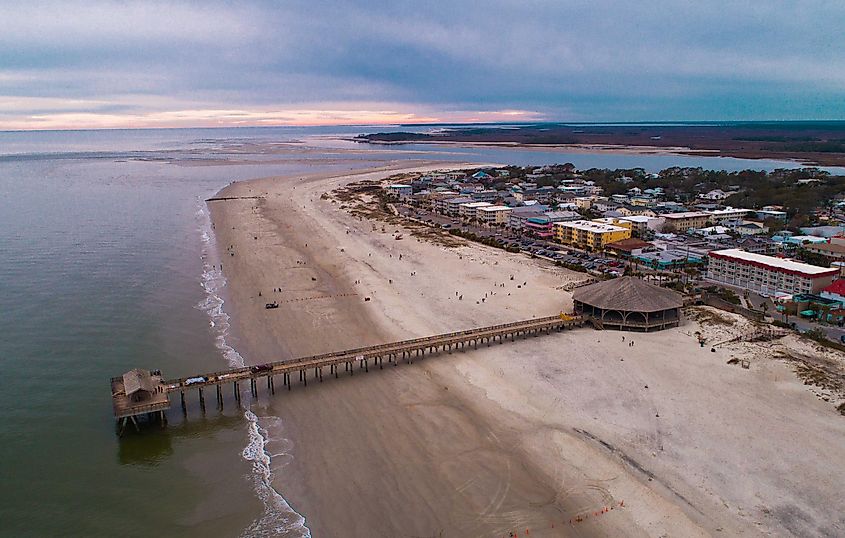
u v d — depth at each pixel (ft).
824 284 372.79
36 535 172.04
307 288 408.87
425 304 375.66
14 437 221.25
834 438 214.90
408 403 252.01
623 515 179.42
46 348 298.56
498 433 226.79
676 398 247.91
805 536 167.84
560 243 582.35
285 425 236.22
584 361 288.10
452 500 188.34
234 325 337.72
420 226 648.79
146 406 229.45
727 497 185.26
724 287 419.95
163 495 192.03
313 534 174.09
